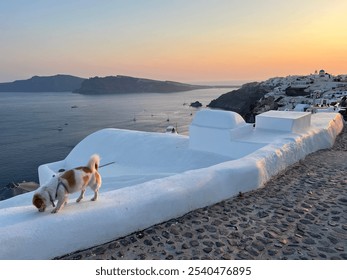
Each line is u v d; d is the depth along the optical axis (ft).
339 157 31.76
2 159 176.55
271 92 342.64
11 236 11.25
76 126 305.73
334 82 318.86
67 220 12.66
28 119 371.76
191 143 40.01
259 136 36.47
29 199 32.30
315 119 46.91
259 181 21.89
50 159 175.32
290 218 16.78
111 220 13.73
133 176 37.32
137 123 318.04
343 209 17.88
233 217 16.79
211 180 18.65
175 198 16.33
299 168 27.27
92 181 14.28
